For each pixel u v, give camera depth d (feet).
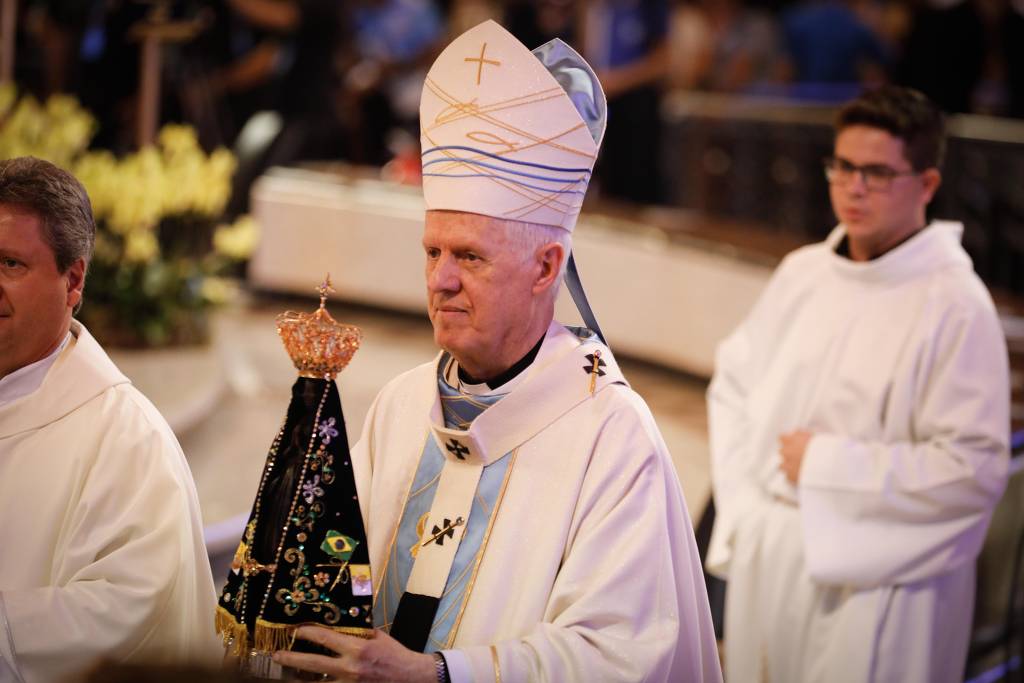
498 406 14.67
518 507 14.57
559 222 14.44
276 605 13.32
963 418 21.63
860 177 22.77
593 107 14.89
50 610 14.75
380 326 57.93
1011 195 47.37
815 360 23.39
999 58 59.41
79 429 15.98
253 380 44.88
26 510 15.71
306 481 13.50
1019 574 26.40
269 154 62.18
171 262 42.83
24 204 15.69
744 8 67.67
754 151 59.82
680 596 14.71
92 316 41.52
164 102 55.21
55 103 41.70
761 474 23.77
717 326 48.29
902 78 54.75
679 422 45.11
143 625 15.05
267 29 62.95
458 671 13.20
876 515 21.88
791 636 22.91
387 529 15.31
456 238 14.14
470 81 14.21
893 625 22.00
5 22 46.60
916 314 22.49
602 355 15.20
